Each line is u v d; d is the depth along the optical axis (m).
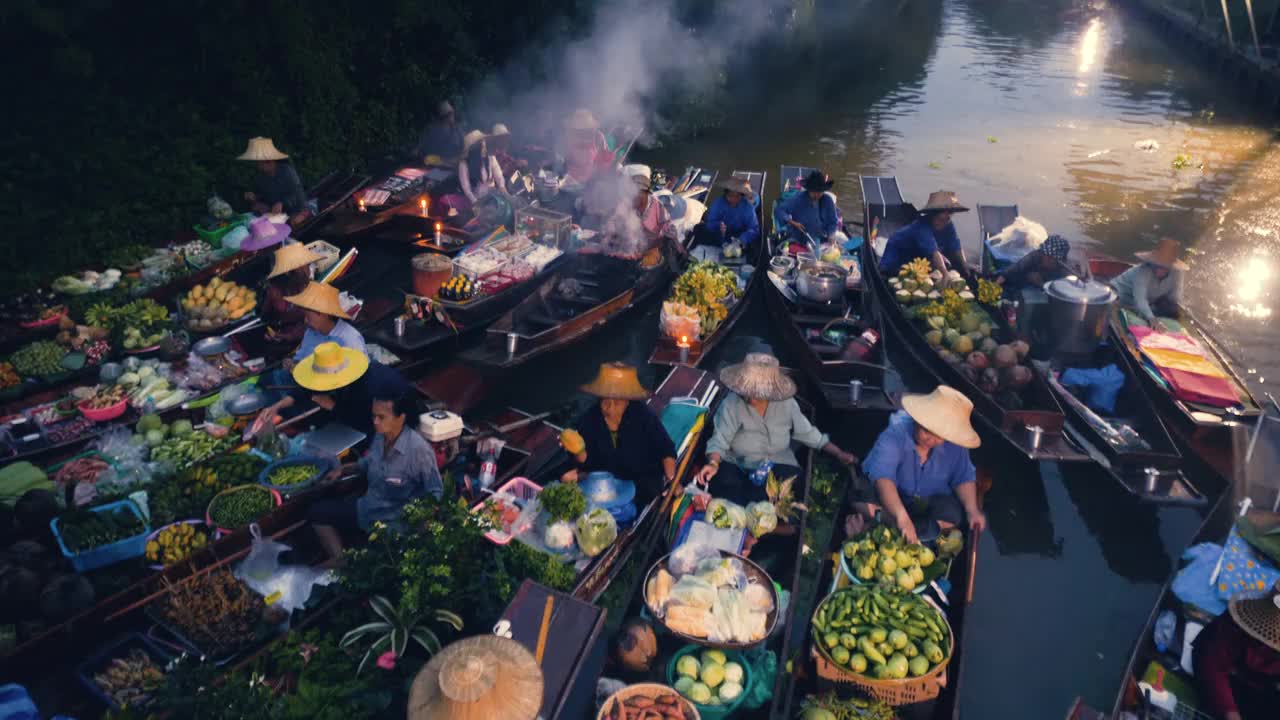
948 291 8.71
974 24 35.91
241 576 5.41
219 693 4.23
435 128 13.45
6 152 9.29
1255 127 19.97
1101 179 15.64
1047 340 8.23
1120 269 10.33
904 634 4.77
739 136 18.58
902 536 5.59
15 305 8.27
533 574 5.23
